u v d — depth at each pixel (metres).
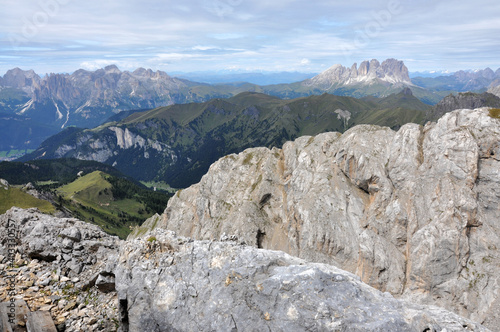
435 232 80.12
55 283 20.20
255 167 150.12
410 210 88.81
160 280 16.48
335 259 100.06
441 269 76.94
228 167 157.62
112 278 19.97
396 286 83.69
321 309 13.59
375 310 13.51
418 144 96.44
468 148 81.81
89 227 25.45
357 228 101.38
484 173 80.12
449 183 82.81
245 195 141.12
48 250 22.11
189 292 15.77
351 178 110.44
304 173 124.38
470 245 77.31
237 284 15.38
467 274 74.88
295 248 110.88
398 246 89.31
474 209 77.38
